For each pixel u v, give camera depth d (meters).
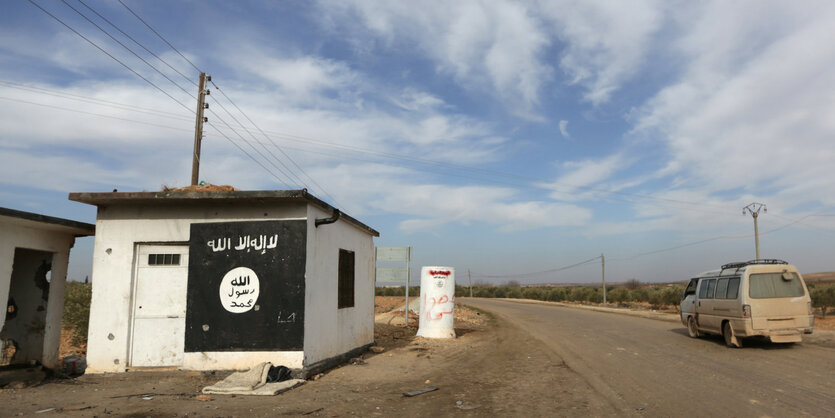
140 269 10.10
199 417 6.58
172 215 10.09
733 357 11.54
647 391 8.08
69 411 6.86
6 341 10.33
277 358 9.43
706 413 6.55
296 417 6.64
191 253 9.84
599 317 29.08
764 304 12.71
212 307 9.65
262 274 9.66
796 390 7.78
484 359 12.55
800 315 12.66
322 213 10.73
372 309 14.80
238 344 9.51
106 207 10.20
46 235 10.19
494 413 6.92
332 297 11.21
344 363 11.64
